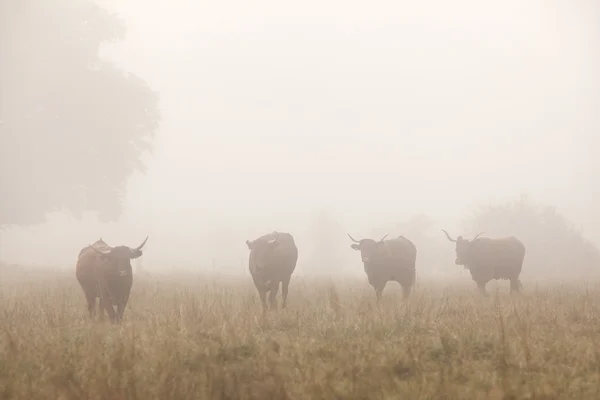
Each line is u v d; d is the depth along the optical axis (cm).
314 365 692
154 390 609
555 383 632
